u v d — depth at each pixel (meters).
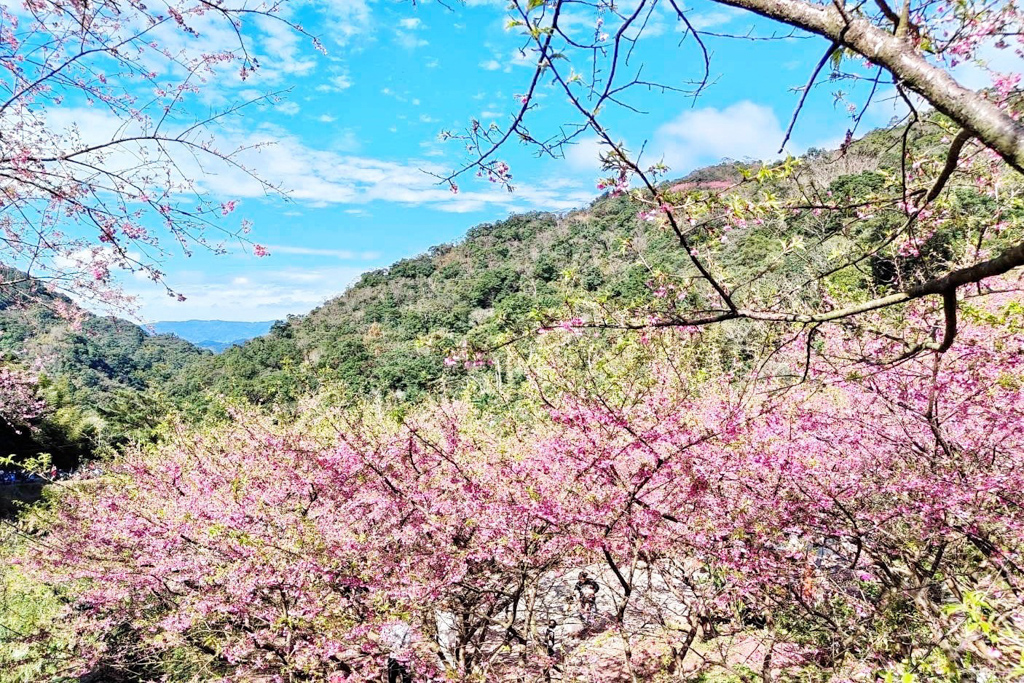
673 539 4.21
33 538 7.23
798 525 4.11
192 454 7.79
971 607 2.52
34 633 6.40
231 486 5.80
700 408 4.74
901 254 3.16
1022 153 1.16
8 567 7.27
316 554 4.72
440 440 5.68
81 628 6.20
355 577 4.73
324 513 5.35
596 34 1.70
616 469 4.47
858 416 4.54
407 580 4.57
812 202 2.26
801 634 4.73
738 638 5.32
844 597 4.34
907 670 3.19
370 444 5.50
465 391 7.22
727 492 4.32
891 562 4.48
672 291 2.38
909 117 1.94
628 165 1.74
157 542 5.54
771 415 4.28
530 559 4.86
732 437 4.09
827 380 3.58
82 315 3.37
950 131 2.32
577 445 4.43
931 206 2.74
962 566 4.39
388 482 5.20
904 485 4.08
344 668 4.81
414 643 4.73
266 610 5.01
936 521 3.94
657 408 4.60
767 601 4.36
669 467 4.13
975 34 2.05
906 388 4.11
